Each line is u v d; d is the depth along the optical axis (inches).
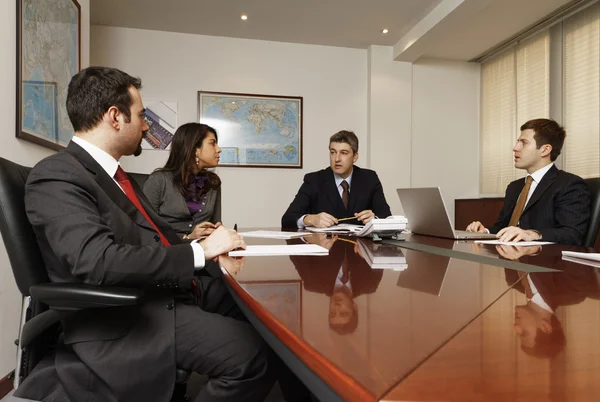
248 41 166.4
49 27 85.1
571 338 15.8
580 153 135.3
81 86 42.0
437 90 182.7
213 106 162.7
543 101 149.9
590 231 67.4
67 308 32.2
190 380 66.7
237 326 39.3
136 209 42.4
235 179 164.7
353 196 101.6
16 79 71.0
